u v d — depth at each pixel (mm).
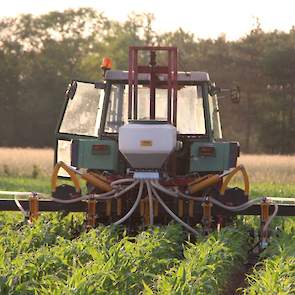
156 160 31516
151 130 31281
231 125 193375
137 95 33844
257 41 199375
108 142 33125
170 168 33312
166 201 33250
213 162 32875
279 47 190125
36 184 74875
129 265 23797
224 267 27203
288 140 184875
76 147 33312
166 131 31281
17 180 81375
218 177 32562
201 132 34375
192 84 34594
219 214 33125
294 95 188375
